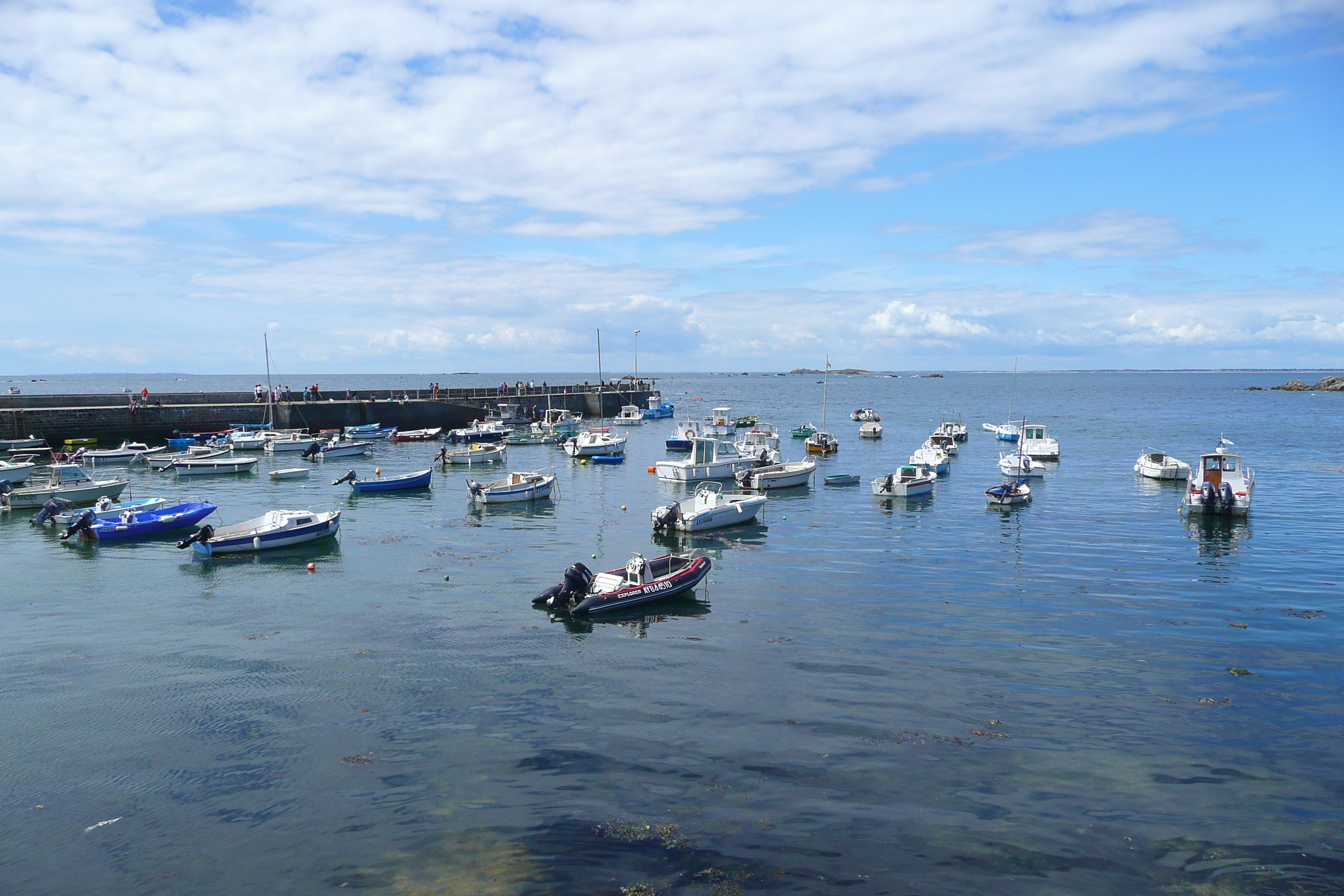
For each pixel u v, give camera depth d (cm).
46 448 6619
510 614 2545
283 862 1288
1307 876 1232
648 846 1313
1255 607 2538
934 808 1415
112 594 2797
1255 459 6562
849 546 3484
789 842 1321
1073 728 1711
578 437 7100
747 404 16888
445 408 9581
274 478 5841
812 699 1872
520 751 1641
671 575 2686
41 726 1766
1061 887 1207
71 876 1264
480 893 1202
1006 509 4359
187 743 1686
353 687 1967
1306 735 1680
